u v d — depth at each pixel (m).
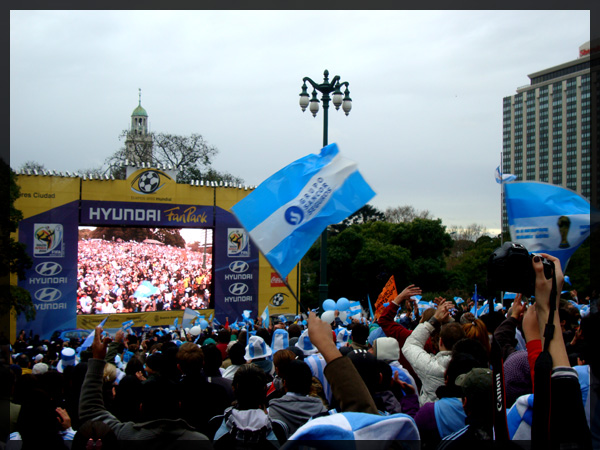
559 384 2.45
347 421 2.58
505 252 2.63
